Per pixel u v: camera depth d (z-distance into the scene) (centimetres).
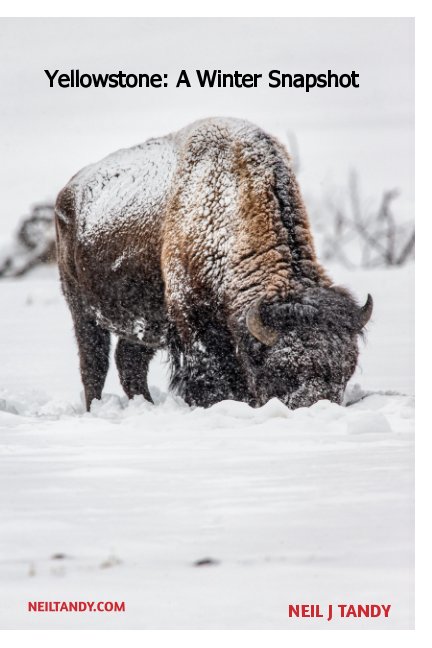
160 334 4588
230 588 1823
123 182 4719
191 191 4184
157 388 5169
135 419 3562
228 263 3978
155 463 2814
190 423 3466
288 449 2970
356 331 3650
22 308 11275
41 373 6550
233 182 4056
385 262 15775
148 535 2108
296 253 3925
